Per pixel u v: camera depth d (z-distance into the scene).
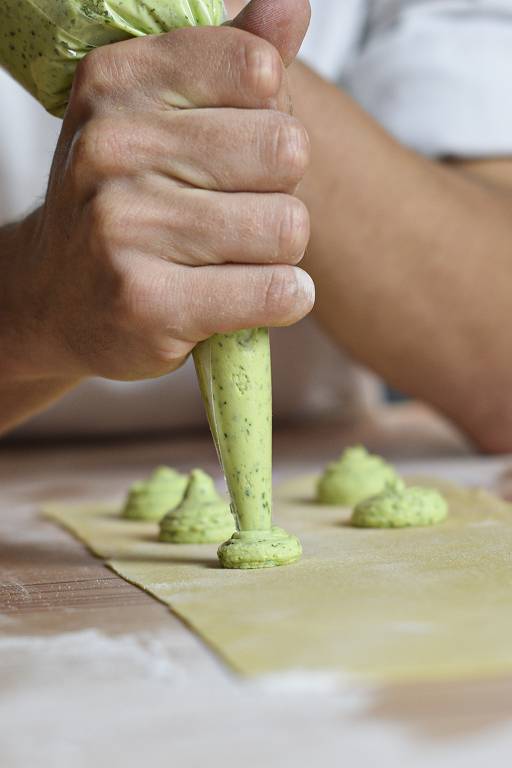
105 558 0.57
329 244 0.90
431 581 0.49
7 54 0.55
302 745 0.37
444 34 1.07
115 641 0.45
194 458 1.03
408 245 0.91
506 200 0.98
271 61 0.50
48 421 1.27
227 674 0.41
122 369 0.54
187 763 0.37
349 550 0.55
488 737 0.37
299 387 1.37
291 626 0.44
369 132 0.90
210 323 0.51
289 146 0.50
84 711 0.39
